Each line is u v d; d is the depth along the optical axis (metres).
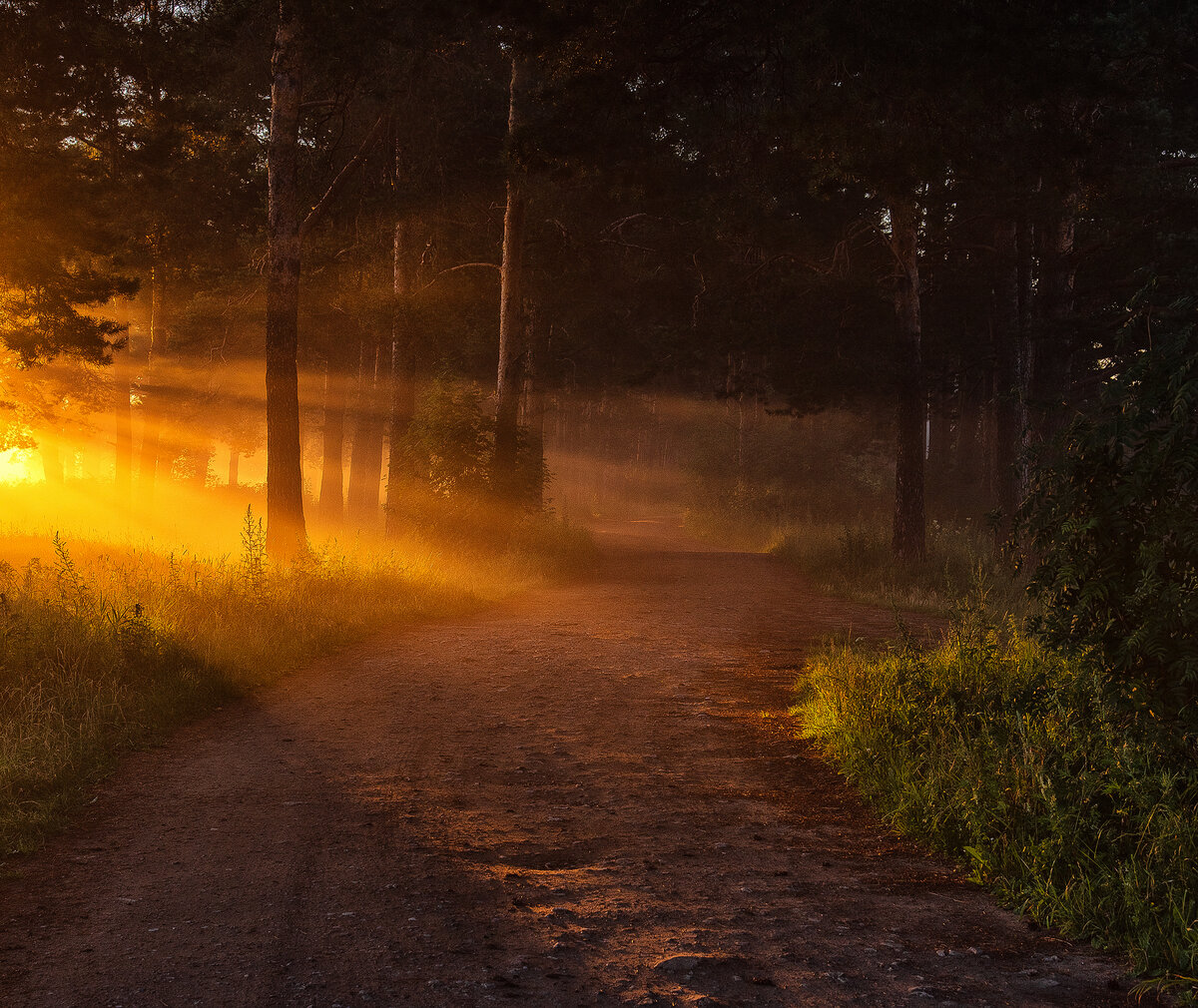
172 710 7.78
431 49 19.48
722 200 22.81
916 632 13.48
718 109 15.28
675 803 6.15
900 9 12.21
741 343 27.17
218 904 4.24
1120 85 13.07
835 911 4.40
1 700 7.17
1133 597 4.72
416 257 25.00
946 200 22.48
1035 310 22.39
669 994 3.48
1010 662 8.16
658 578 21.64
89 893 4.34
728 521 38.84
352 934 3.95
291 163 16.41
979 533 25.59
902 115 13.76
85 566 13.23
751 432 42.44
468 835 5.36
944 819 5.48
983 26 12.45
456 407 22.25
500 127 23.67
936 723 6.88
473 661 10.92
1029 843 4.89
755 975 3.67
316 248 22.73
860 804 6.21
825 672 9.59
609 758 7.18
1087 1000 3.52
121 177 23.66
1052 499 5.15
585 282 30.22
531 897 4.45
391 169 23.83
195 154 27.48
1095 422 5.09
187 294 31.69
